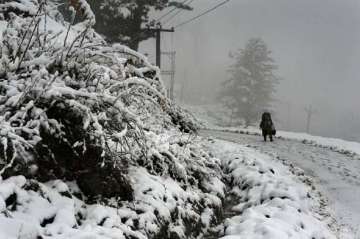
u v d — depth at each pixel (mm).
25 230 3373
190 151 8031
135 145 5758
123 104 5098
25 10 7109
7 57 4801
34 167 4160
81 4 5367
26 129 4164
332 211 8195
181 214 5633
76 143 4422
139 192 5152
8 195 3650
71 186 4582
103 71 5035
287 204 7109
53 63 4777
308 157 14344
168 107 5906
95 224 4168
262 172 9320
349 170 12547
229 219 6500
